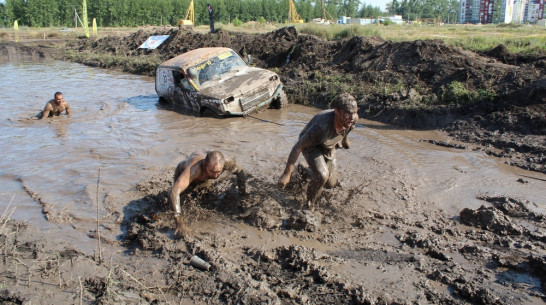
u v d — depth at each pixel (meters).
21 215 5.79
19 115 11.66
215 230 5.30
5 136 9.62
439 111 9.91
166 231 5.23
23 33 48.94
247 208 5.77
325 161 5.50
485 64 11.02
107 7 71.00
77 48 34.38
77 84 17.59
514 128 8.73
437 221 5.46
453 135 9.14
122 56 26.41
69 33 49.69
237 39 21.33
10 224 5.46
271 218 5.47
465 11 134.50
